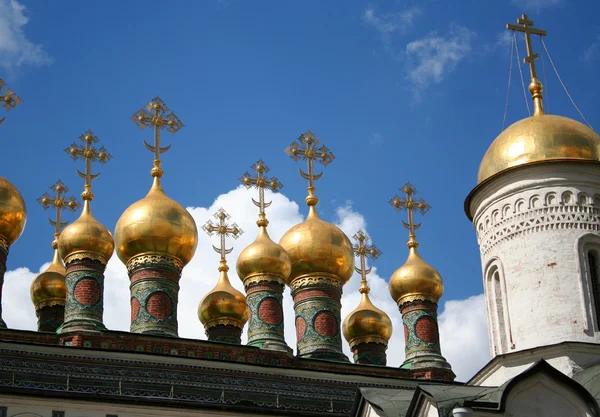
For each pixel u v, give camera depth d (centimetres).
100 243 4409
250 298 4569
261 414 3869
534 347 3466
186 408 3772
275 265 4600
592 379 3294
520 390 3138
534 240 3603
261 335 4456
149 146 4691
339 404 4169
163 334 4269
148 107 4759
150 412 3722
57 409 3616
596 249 3616
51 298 4747
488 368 3481
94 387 3838
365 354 4966
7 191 4462
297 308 4706
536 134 3700
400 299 4903
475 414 3061
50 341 4103
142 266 4403
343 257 4762
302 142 5056
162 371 3956
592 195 3659
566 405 3152
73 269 4356
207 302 4881
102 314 4312
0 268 4359
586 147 3688
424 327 4812
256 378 4084
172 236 4428
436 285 4900
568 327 3475
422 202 5169
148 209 4447
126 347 4141
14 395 3578
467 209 3891
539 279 3550
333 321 4666
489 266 3706
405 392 3459
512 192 3678
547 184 3650
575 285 3525
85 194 4597
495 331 3650
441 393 3127
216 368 4038
